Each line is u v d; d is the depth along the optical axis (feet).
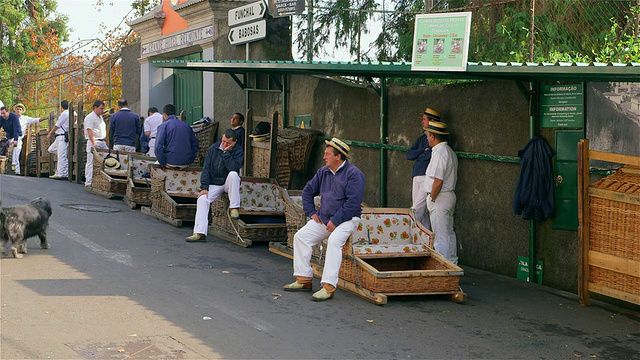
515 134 29.71
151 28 62.90
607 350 21.03
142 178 45.11
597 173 26.35
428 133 31.30
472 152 31.68
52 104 123.44
